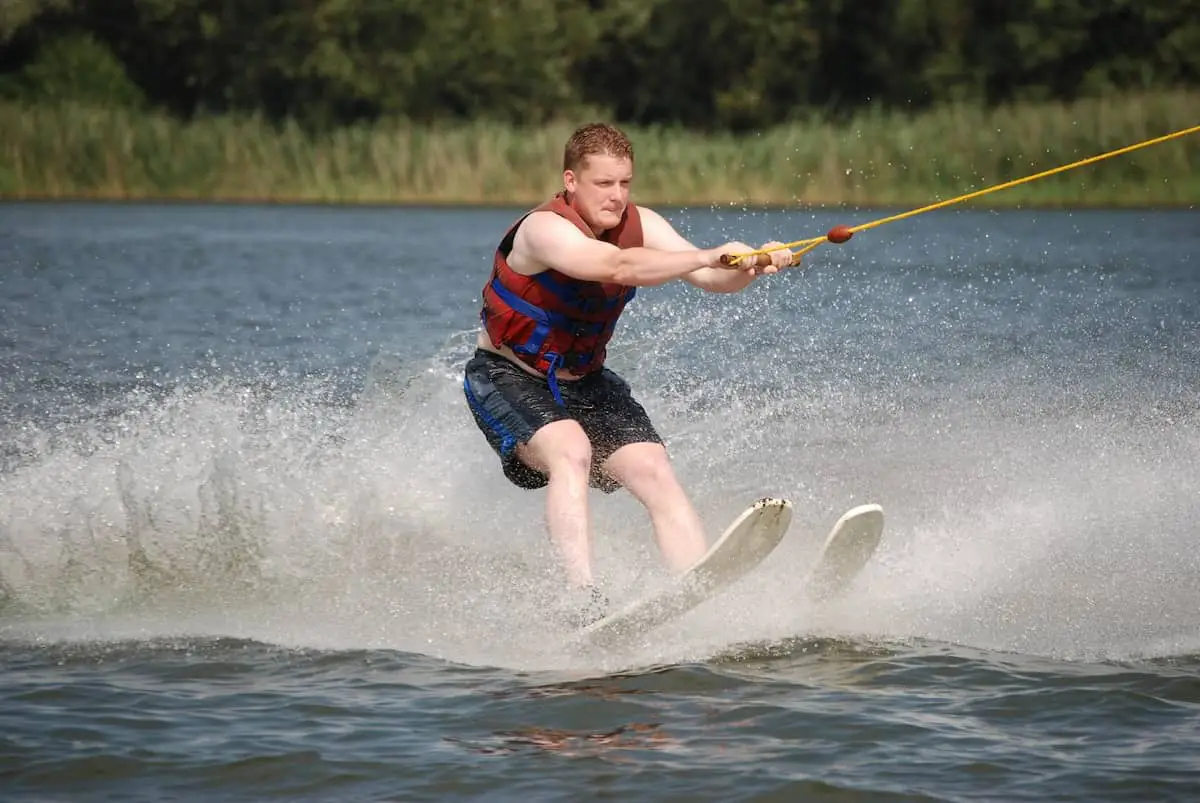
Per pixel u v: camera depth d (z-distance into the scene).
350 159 87.94
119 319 37.53
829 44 114.12
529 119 112.56
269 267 50.00
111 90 109.62
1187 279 46.28
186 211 77.75
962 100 108.62
